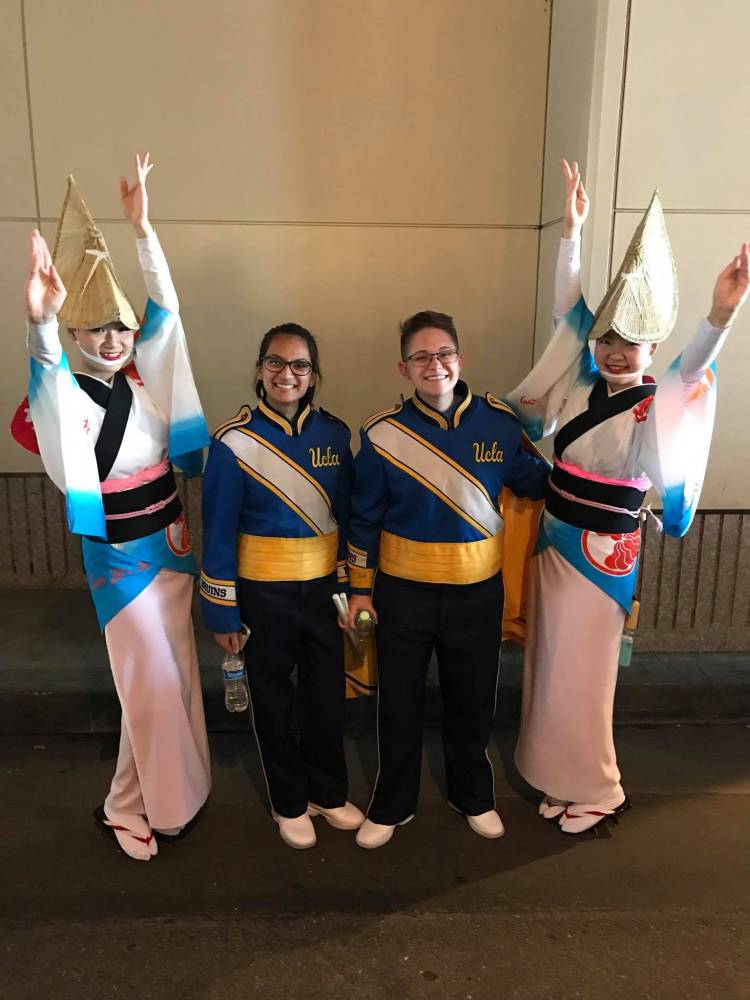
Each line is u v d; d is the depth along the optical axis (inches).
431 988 70.1
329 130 120.7
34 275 67.2
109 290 74.5
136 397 79.4
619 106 103.5
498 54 119.8
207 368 127.2
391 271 125.5
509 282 127.0
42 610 128.5
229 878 84.0
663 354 111.2
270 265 124.4
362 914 78.8
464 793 91.3
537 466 89.0
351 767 105.3
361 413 129.9
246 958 73.2
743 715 116.6
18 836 90.4
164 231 122.6
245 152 120.8
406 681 86.2
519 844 89.7
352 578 87.0
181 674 85.0
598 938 75.8
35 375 71.7
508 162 123.2
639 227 79.0
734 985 70.6
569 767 89.8
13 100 118.2
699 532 120.4
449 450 82.0
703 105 104.2
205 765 89.4
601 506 83.7
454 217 124.4
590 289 108.2
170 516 83.9
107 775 101.9
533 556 91.6
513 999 69.1
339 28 117.6
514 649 124.1
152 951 74.0
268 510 82.5
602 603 85.1
